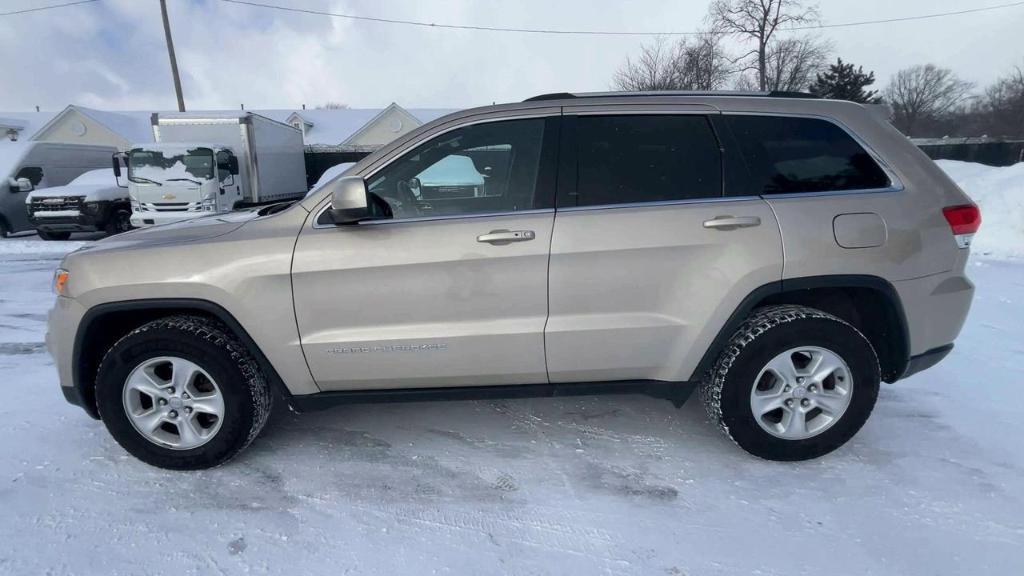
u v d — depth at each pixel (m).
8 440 3.33
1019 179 10.39
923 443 3.19
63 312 2.94
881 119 3.07
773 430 2.97
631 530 2.54
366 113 44.62
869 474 2.91
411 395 3.03
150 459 2.99
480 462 3.10
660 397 3.09
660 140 2.96
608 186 2.92
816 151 2.98
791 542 2.45
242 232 2.94
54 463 3.10
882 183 2.96
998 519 2.56
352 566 2.35
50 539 2.50
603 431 3.41
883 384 3.95
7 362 4.71
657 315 2.90
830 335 2.86
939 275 2.95
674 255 2.84
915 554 2.37
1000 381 3.97
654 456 3.13
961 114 57.22
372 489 2.87
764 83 36.12
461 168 2.97
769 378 3.00
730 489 2.82
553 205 2.90
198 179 12.00
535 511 2.69
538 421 3.54
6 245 12.51
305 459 3.15
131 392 2.95
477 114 2.98
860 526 2.54
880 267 2.86
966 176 12.97
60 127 34.94
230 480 2.95
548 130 2.96
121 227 13.88
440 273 2.84
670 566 2.33
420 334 2.88
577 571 2.31
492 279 2.85
